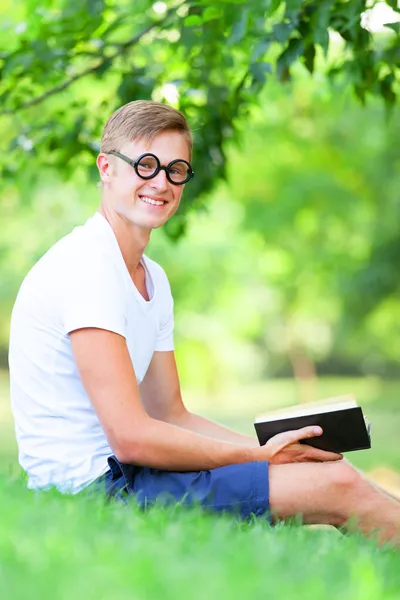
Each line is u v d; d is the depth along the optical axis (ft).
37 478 18.94
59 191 94.58
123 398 18.13
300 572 12.37
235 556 12.50
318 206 96.48
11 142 38.73
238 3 28.66
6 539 12.18
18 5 45.55
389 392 153.58
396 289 103.55
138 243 20.01
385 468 65.51
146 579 10.78
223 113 37.35
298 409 19.03
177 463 18.21
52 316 18.92
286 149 91.09
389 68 33.53
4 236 100.78
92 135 37.88
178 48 35.83
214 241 124.16
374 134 86.89
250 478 17.98
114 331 18.49
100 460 18.89
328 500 18.01
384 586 12.40
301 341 164.86
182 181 19.93
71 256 19.01
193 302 132.46
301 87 76.69
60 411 18.98
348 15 28.22
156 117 19.67
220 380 159.12
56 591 10.21
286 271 127.03
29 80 39.50
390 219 97.09
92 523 13.85
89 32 35.37
